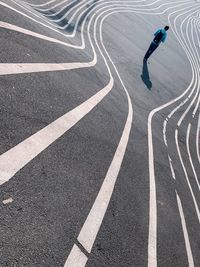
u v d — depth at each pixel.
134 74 16.84
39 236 4.23
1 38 7.80
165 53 25.58
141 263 5.66
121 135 9.41
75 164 6.31
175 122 15.45
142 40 23.16
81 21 18.36
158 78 19.14
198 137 16.09
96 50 15.62
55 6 17.94
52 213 4.74
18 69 7.22
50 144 6.08
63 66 9.80
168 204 8.42
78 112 8.19
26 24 10.05
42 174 5.25
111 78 13.41
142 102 14.26
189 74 24.72
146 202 7.55
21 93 6.56
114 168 7.52
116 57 17.05
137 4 34.12
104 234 5.41
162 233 7.05
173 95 18.62
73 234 4.77
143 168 8.90
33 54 8.54
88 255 4.71
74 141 6.91
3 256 3.68
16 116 5.88
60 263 4.16
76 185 5.79
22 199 4.51
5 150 5.02
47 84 7.83
